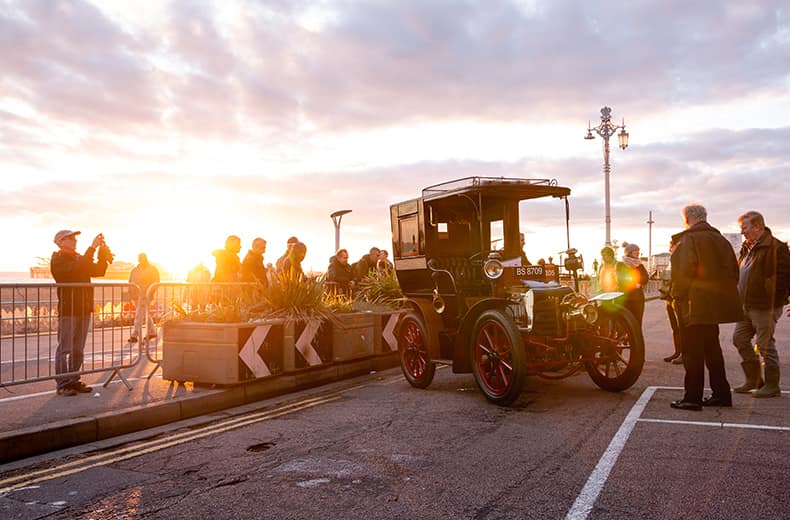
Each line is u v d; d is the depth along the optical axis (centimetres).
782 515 319
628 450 441
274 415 605
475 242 780
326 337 802
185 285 740
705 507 331
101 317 666
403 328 767
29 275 2034
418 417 574
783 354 930
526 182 743
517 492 363
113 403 589
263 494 372
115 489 389
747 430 486
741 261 641
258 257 975
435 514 333
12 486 400
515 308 648
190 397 617
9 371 580
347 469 418
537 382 747
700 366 563
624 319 660
